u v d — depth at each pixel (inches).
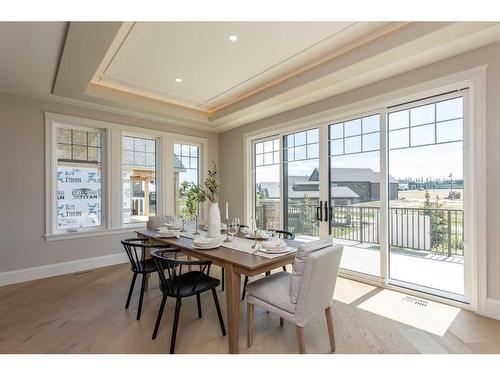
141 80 141.6
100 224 165.3
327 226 148.6
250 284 82.7
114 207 166.9
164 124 191.5
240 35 101.0
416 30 89.9
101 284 131.5
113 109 161.6
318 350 77.9
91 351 77.6
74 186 156.7
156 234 117.4
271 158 185.8
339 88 133.3
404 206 124.4
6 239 132.7
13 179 135.1
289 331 89.3
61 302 110.9
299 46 108.9
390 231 128.6
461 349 77.8
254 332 88.8
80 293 120.3
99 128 165.0
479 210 97.1
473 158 99.1
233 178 209.9
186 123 194.4
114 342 82.2
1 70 114.3
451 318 95.7
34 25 85.3
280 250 85.2
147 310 104.0
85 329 89.8
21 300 112.8
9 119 134.5
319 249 72.0
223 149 219.0
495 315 94.0
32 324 93.0
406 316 97.9
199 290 83.0
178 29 96.7
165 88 152.8
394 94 118.6
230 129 211.9
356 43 106.8
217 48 110.3
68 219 154.4
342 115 138.9
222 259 79.0
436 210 119.4
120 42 105.5
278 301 73.2
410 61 106.2
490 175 94.9
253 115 177.2
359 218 136.2
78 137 158.6
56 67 112.3
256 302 78.0
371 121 131.0
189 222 146.2
